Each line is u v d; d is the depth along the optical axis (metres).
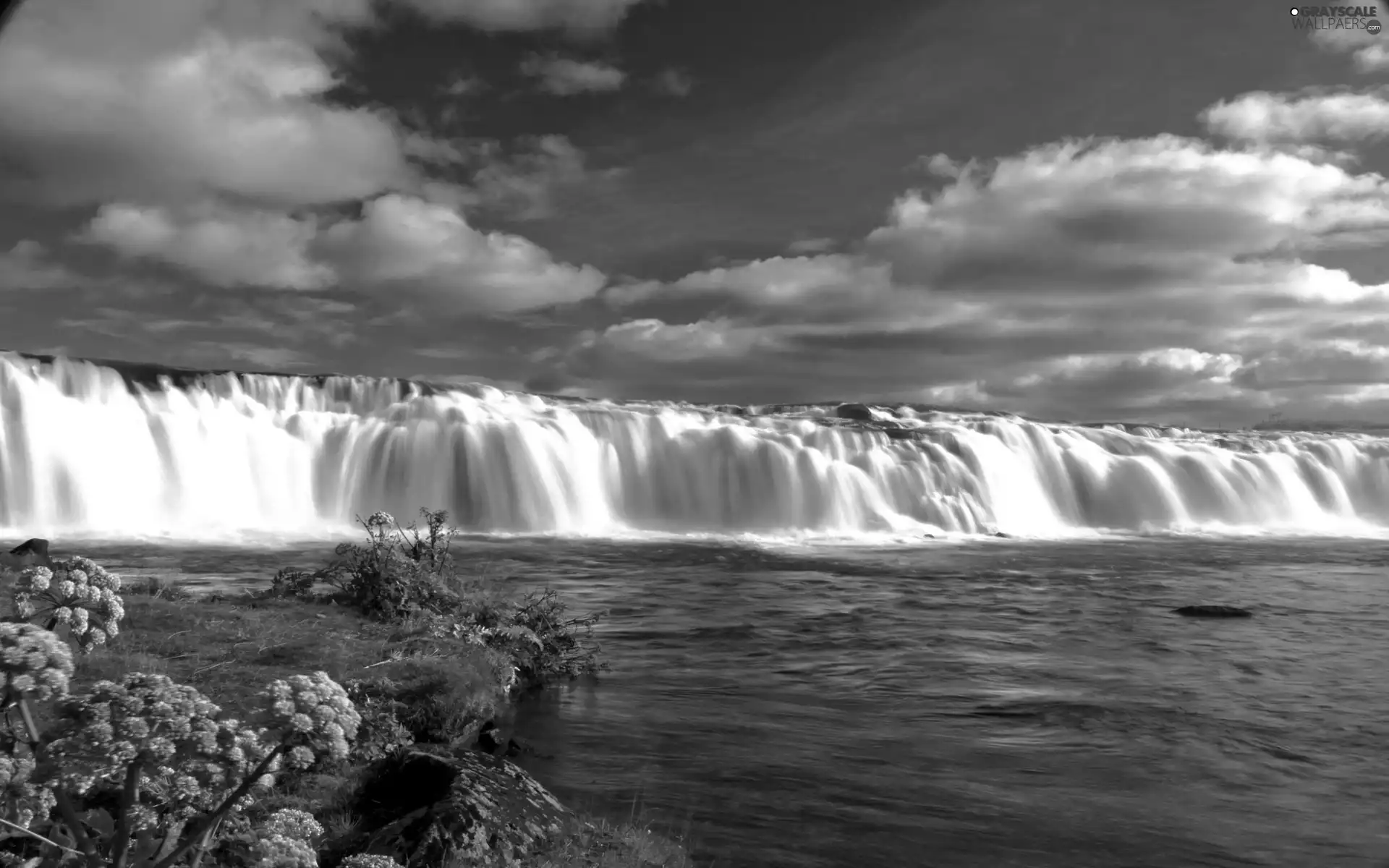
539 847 6.29
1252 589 22.88
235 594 13.72
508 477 35.22
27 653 3.01
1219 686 12.49
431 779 6.80
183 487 31.09
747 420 45.56
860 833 7.39
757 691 11.91
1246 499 46.56
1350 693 12.17
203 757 3.22
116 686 3.22
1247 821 7.87
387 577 12.53
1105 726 10.55
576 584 21.44
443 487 34.62
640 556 27.39
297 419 34.91
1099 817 7.86
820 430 41.56
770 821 7.56
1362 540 38.81
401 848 5.87
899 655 14.23
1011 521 41.25
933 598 20.30
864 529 37.78
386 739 7.46
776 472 38.25
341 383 39.12
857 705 11.36
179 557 23.17
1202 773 9.03
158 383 33.91
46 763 3.09
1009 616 18.11
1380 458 51.06
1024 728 10.45
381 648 9.88
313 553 24.44
